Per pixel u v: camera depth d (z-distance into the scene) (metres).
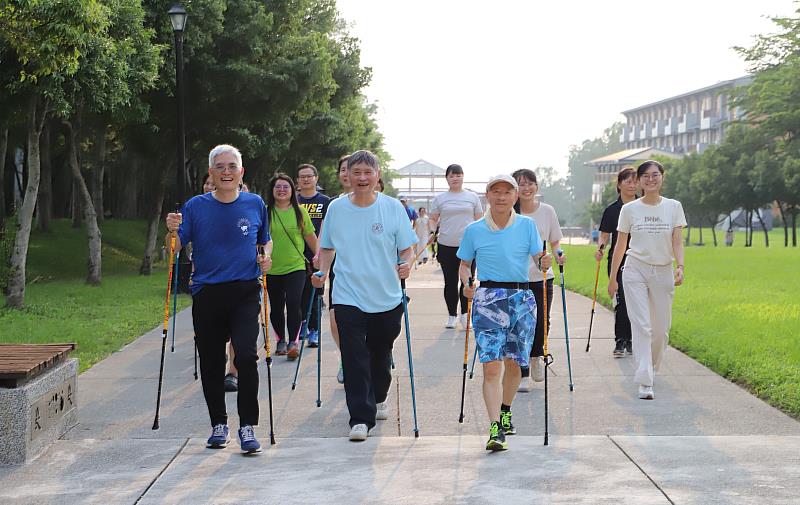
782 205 61.50
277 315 10.39
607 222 10.54
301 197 10.95
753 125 60.75
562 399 8.20
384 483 5.60
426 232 29.64
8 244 19.12
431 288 20.23
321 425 7.29
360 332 6.82
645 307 8.36
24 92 15.09
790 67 54.12
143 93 22.34
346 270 6.83
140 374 9.49
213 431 6.55
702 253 41.72
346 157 8.82
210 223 6.49
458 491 5.43
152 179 47.69
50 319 14.12
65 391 7.04
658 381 9.02
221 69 22.95
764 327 12.50
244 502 5.28
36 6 12.01
